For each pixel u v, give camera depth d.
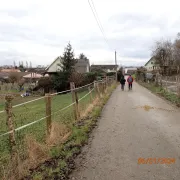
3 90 41.06
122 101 13.41
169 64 48.22
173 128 6.76
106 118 8.41
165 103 12.19
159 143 5.36
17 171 3.72
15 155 3.83
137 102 12.71
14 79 49.50
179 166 4.10
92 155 4.68
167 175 3.77
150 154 4.68
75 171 3.96
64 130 6.08
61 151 4.78
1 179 3.49
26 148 4.52
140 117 8.46
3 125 8.91
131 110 10.08
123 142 5.48
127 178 3.69
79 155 4.68
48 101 5.50
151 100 13.57
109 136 6.01
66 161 4.35
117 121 7.85
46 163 4.25
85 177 3.75
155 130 6.54
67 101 17.91
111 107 11.12
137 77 48.50
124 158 4.50
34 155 4.31
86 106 10.15
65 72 33.38
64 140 5.51
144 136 5.95
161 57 49.97
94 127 7.02
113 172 3.91
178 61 46.16
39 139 5.68
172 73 39.50
